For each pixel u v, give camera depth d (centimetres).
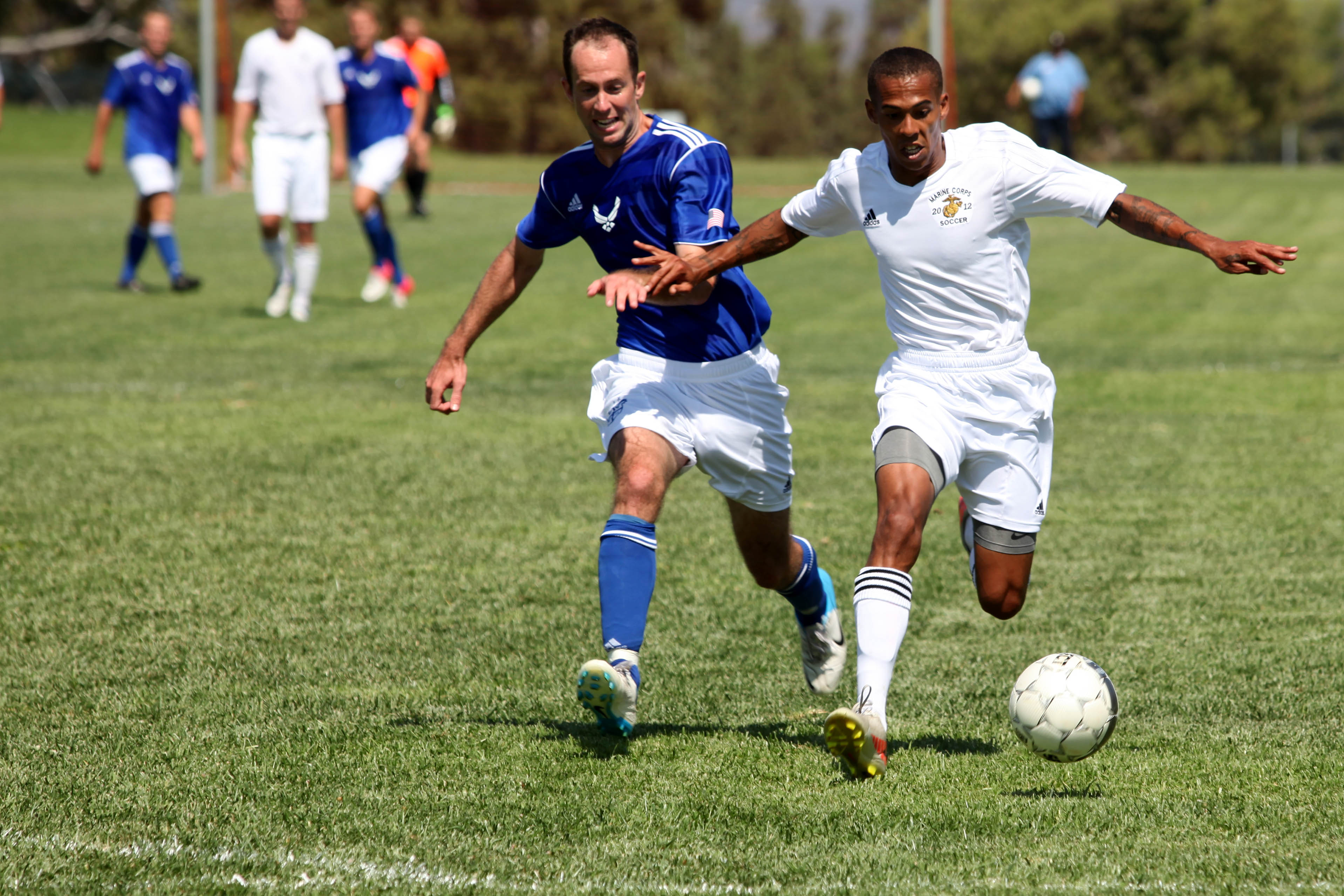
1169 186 9975
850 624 1919
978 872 1095
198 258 5981
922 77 1295
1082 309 5050
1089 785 1298
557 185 1502
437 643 1770
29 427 3044
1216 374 3791
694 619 1883
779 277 5944
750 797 1265
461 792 1277
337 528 2319
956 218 1348
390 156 4834
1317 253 6506
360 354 4047
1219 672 1653
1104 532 2317
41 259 5878
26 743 1409
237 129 4516
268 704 1538
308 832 1181
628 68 1436
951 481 1396
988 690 1611
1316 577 2052
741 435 1506
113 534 2252
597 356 4128
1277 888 1057
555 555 2183
